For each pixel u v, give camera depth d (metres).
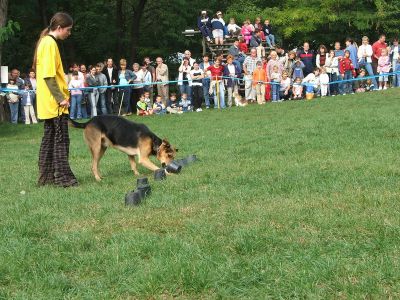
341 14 27.00
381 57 21.25
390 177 6.45
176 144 11.64
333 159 7.98
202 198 6.09
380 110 14.10
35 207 6.27
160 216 5.41
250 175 7.23
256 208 5.43
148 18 30.72
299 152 9.10
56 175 7.64
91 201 6.45
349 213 4.99
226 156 9.38
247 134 12.32
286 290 3.54
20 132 17.05
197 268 3.85
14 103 18.55
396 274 3.59
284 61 21.70
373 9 27.55
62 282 3.85
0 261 4.27
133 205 6.03
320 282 3.61
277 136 11.33
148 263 4.12
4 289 3.85
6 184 8.30
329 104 17.66
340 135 10.44
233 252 4.27
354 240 4.31
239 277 3.77
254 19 28.22
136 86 19.89
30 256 4.40
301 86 20.92
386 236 4.30
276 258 4.04
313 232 4.57
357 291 3.43
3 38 16.91
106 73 19.55
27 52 27.91
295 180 6.64
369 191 5.77
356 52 21.59
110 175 8.72
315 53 22.75
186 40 29.72
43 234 5.08
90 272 4.10
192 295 3.60
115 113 19.97
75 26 29.25
